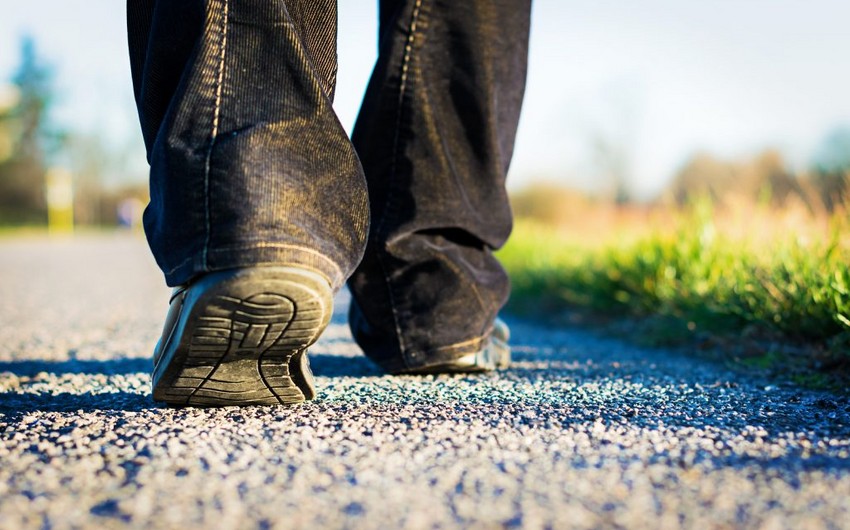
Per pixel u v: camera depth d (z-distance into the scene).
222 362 1.35
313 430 1.26
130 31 1.40
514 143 1.89
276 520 0.86
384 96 1.70
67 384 1.82
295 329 1.28
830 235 2.51
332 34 1.44
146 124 1.37
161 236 1.27
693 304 2.89
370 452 1.13
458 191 1.76
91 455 1.12
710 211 3.48
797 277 2.40
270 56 1.29
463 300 1.81
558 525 0.85
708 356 2.44
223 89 1.27
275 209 1.21
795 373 1.98
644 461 1.08
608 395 1.62
